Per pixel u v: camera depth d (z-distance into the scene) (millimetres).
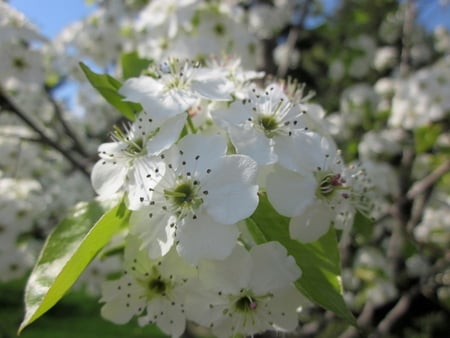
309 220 89
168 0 185
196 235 82
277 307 89
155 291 93
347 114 324
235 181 85
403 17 376
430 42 400
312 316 229
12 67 183
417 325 536
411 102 266
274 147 91
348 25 353
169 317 92
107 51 250
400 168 291
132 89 98
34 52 187
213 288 85
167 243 83
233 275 84
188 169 87
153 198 87
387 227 291
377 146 285
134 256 91
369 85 376
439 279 282
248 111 94
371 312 268
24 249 207
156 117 92
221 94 97
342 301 88
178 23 179
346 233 100
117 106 108
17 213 188
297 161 91
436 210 294
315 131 105
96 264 188
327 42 377
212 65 128
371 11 375
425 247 257
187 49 173
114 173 92
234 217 81
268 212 90
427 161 274
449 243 279
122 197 89
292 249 90
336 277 90
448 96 254
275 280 84
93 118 341
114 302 94
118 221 87
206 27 186
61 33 257
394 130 302
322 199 91
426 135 258
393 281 268
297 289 89
